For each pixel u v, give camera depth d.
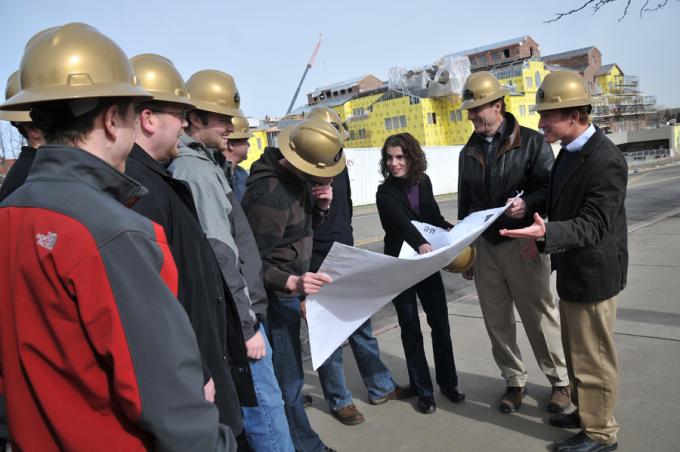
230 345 2.04
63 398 1.17
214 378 1.74
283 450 2.38
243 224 2.35
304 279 2.42
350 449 3.04
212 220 2.06
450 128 41.81
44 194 1.19
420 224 3.26
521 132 3.30
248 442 2.38
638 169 36.38
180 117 1.92
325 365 3.32
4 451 1.59
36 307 1.16
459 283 6.86
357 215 19.08
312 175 2.48
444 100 41.66
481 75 3.31
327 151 2.49
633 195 16.16
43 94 1.23
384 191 3.40
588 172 2.55
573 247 2.47
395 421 3.32
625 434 2.86
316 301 2.51
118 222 1.18
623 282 2.63
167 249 1.37
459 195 3.70
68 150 1.23
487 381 3.75
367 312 2.70
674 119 71.12
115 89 1.28
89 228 1.15
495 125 3.31
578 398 2.73
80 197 1.19
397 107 42.50
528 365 3.92
